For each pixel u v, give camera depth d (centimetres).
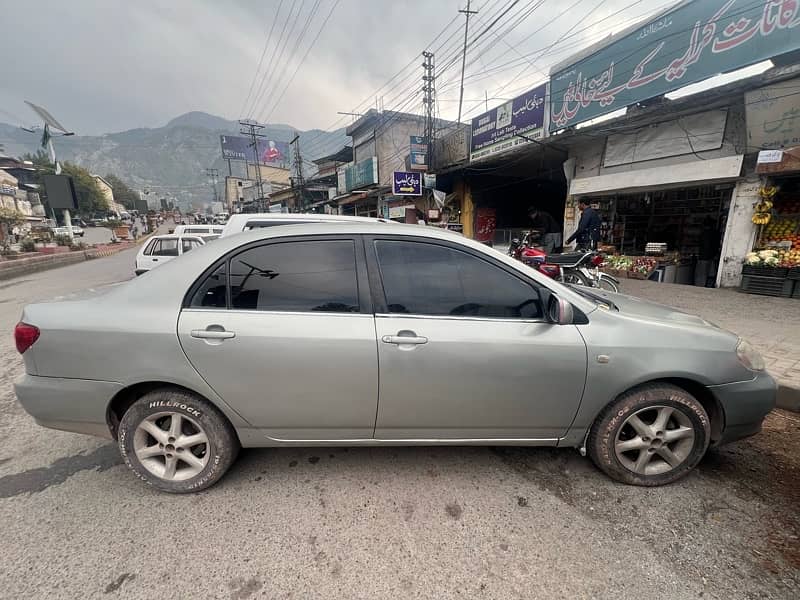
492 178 1531
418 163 1523
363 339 197
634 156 833
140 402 207
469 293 209
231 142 4956
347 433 215
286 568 170
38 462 248
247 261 208
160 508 206
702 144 716
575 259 589
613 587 160
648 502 209
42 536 187
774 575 164
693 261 855
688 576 164
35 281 1113
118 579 164
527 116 1038
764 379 219
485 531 189
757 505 206
